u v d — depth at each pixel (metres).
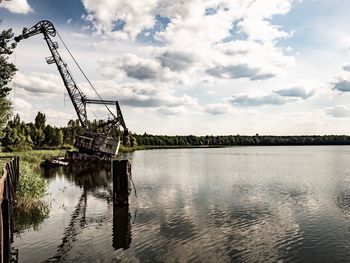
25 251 14.41
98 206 23.41
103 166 56.00
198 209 22.73
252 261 13.61
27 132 95.06
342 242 16.06
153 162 68.38
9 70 22.92
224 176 42.56
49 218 19.84
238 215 21.20
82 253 14.22
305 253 14.58
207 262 13.44
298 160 76.56
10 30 22.44
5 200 10.91
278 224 19.16
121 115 67.06
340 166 58.97
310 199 26.83
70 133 112.56
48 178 39.69
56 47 64.38
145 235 16.75
